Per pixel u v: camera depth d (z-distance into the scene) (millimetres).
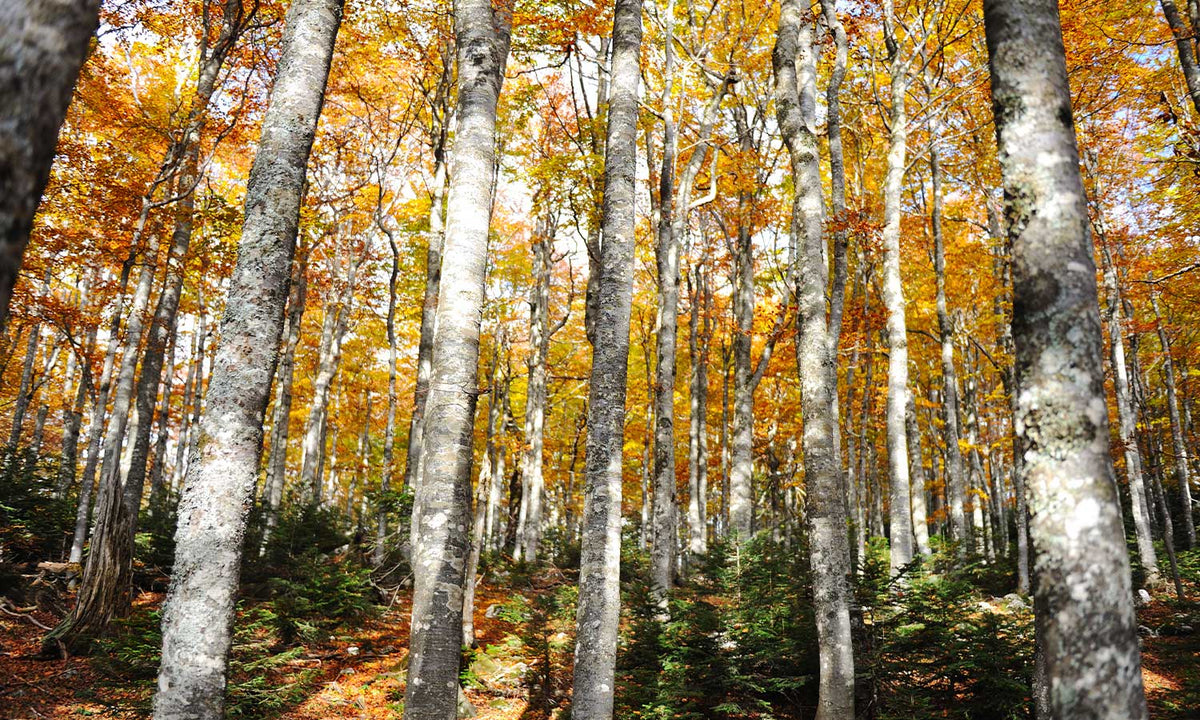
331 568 12109
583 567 6496
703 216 23453
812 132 8602
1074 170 3201
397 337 28062
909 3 16703
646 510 26375
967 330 22719
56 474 18531
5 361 21281
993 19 3477
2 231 1302
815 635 8641
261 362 5152
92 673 8680
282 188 5500
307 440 20500
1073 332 2975
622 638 10492
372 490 15570
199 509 4754
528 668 10875
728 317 25281
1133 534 21906
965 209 22375
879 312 17766
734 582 10273
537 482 22547
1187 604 13508
